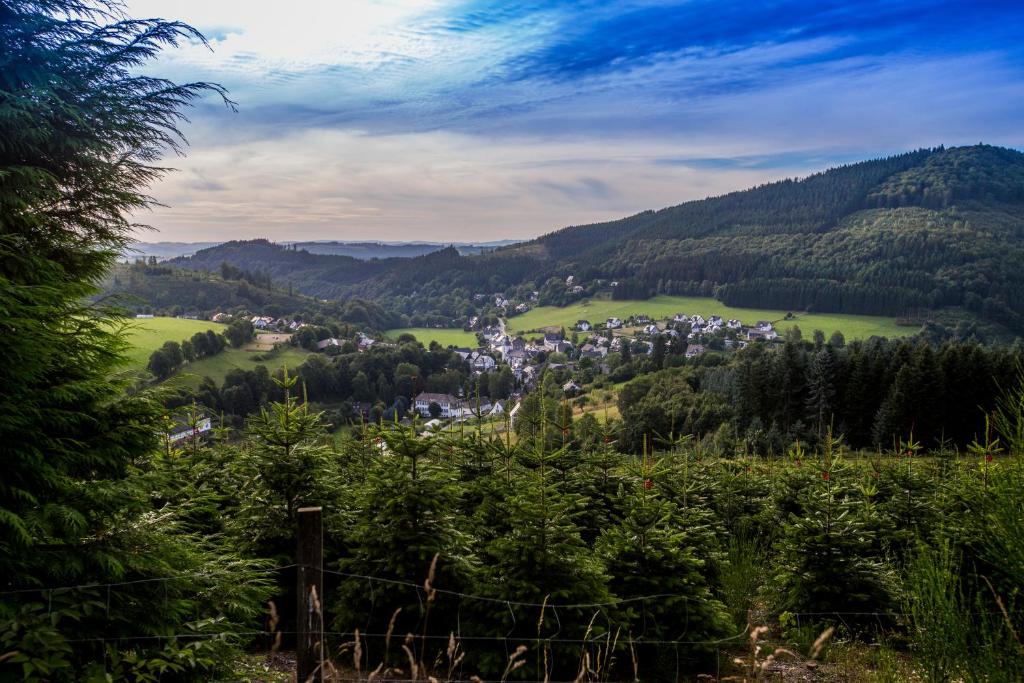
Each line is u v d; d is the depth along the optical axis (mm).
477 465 8508
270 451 6707
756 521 10984
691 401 60250
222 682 4215
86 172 5926
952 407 41969
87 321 4555
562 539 5789
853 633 7023
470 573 5859
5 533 3668
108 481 4094
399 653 5770
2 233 4965
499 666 5383
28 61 5621
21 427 3842
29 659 3227
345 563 6082
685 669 6086
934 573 4629
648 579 6129
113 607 3877
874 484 10352
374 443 9539
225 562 5219
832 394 49969
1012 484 4250
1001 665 3961
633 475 8844
